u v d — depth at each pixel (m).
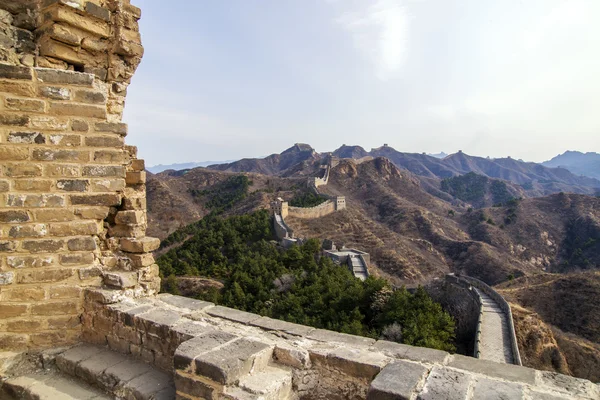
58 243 4.97
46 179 4.82
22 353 4.80
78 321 5.17
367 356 3.69
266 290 29.97
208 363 3.38
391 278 45.75
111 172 5.24
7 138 4.59
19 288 4.81
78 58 5.46
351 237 58.69
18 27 5.15
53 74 4.80
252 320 4.83
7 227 4.67
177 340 4.26
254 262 35.59
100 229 5.33
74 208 5.02
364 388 3.54
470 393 2.97
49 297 4.97
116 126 5.26
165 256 43.03
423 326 19.44
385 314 21.72
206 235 46.94
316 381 3.78
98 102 5.10
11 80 4.58
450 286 31.95
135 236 5.89
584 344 28.72
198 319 4.84
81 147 5.02
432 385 3.07
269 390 3.36
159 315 4.70
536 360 24.36
